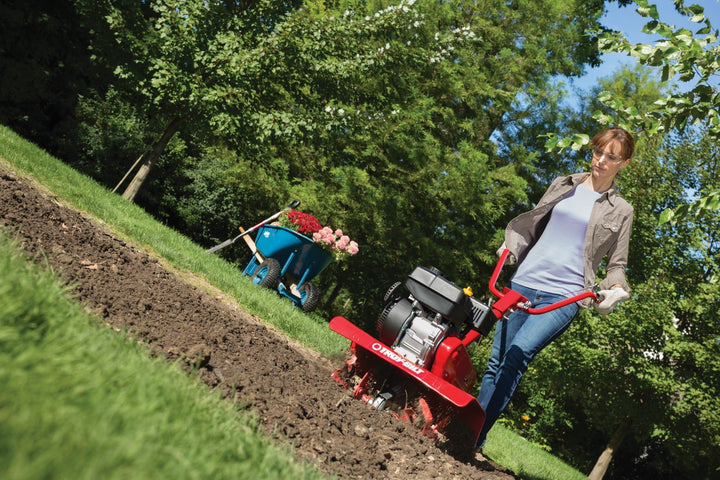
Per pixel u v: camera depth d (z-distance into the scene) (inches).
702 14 177.5
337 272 835.4
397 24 461.1
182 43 425.4
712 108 186.5
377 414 152.9
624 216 175.0
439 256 758.5
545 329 173.0
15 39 637.3
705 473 665.0
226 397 112.0
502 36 805.9
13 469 44.0
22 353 64.6
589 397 582.9
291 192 744.3
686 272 544.4
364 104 530.3
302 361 171.3
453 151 801.6
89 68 676.7
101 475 47.9
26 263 114.9
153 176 727.7
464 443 165.0
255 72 432.8
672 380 519.5
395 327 176.6
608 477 758.5
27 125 673.0
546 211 182.2
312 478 88.0
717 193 169.5
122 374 75.4
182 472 57.6
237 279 315.9
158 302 156.6
